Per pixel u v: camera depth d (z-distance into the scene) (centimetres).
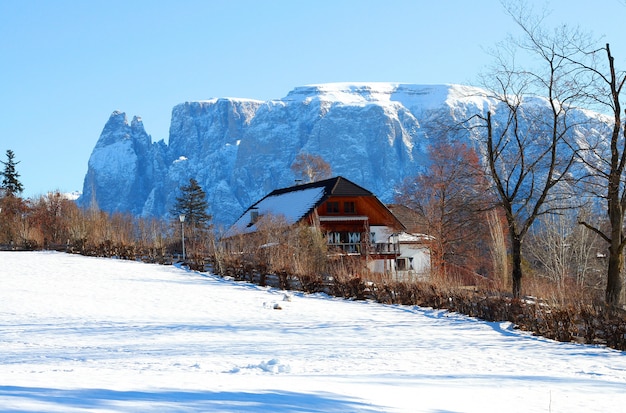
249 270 4666
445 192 5616
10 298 3447
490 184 3572
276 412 721
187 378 1111
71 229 7400
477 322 2883
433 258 5659
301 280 4250
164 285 4312
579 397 1182
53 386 841
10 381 915
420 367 1630
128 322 2706
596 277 5431
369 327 2647
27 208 9756
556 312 2441
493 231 5084
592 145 2845
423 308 3428
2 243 7744
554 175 3466
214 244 5478
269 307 3356
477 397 1088
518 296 3081
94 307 3212
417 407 894
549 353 2025
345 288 3969
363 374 1425
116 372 1267
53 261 5866
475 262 5997
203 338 2209
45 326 2539
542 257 5916
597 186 2914
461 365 1702
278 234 5153
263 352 1845
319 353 1852
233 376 1235
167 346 1975
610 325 2238
